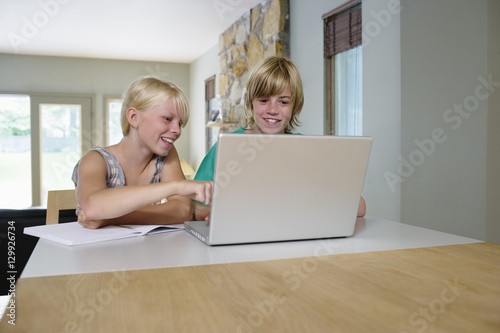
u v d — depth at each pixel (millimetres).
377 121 2490
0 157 6008
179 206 1098
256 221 750
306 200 773
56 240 784
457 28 1842
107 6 3963
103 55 6059
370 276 557
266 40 3785
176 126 1113
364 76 2592
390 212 2406
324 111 3086
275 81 1351
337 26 2932
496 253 696
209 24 4590
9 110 6020
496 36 1725
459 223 1851
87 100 6230
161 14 4223
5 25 4543
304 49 3357
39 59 5984
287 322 399
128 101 1124
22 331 372
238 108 4391
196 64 6348
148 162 1248
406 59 2145
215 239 733
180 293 480
